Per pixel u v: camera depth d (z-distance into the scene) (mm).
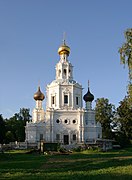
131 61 43250
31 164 38250
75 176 24625
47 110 104688
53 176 24906
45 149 74125
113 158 46562
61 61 115250
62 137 103688
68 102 108625
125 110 112312
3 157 51062
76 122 105625
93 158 47906
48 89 112500
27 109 161125
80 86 111812
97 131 107562
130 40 43719
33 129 103875
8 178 24203
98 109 127188
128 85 45438
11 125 142750
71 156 55812
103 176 24250
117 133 118125
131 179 22797
